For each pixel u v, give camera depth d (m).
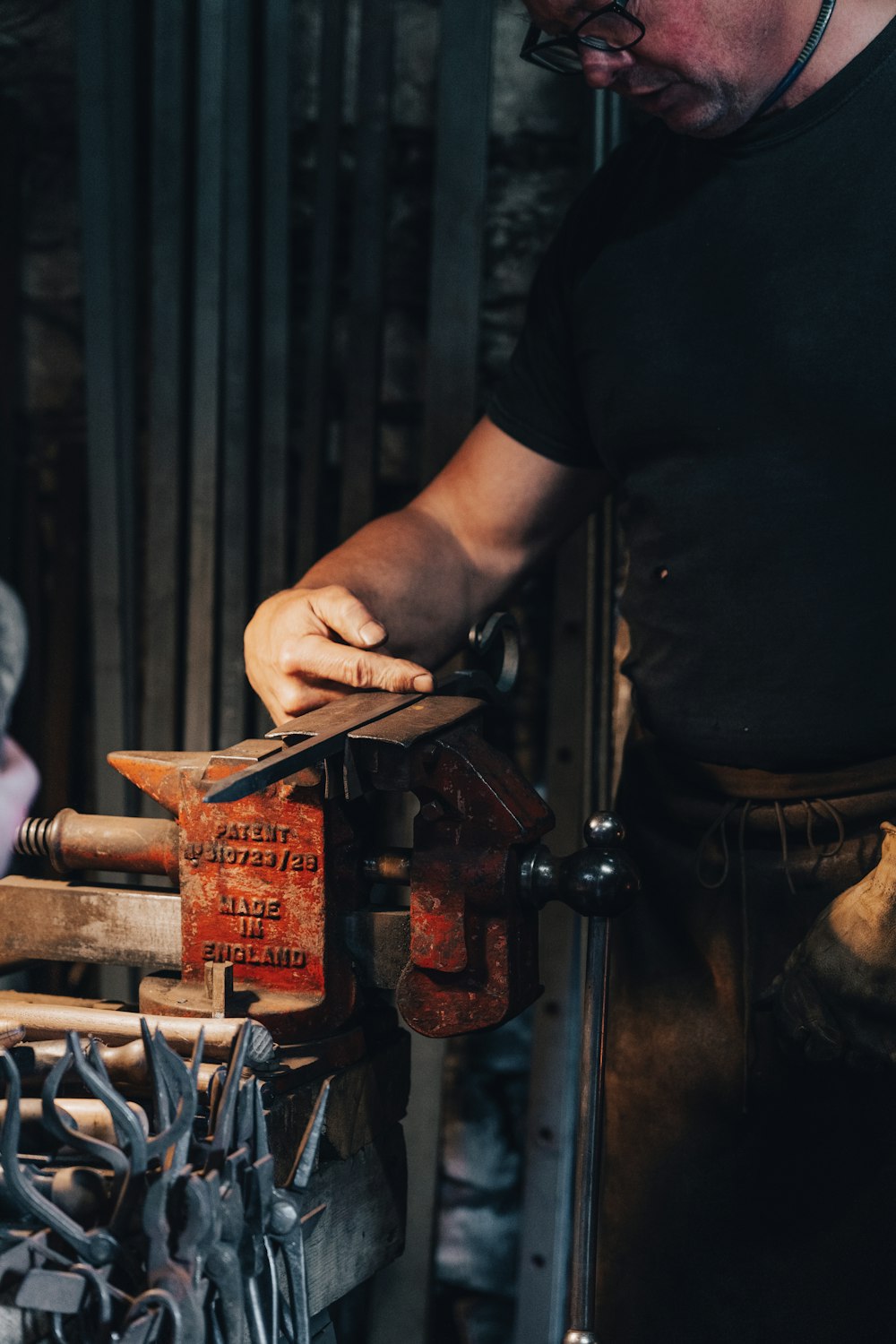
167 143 1.89
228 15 1.85
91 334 1.93
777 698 1.21
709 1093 1.30
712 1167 1.29
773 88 1.14
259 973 1.00
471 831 0.97
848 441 1.15
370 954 1.00
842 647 1.17
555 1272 1.86
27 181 2.02
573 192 1.90
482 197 1.82
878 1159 1.17
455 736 1.00
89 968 1.97
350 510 1.90
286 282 1.89
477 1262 2.02
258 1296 0.80
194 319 1.90
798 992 1.16
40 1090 0.87
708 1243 1.30
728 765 1.27
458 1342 2.03
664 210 1.26
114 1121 0.76
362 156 1.85
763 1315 1.26
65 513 2.04
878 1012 1.11
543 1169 1.86
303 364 1.99
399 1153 1.07
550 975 1.84
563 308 1.40
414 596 1.40
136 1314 0.72
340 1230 0.98
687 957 1.32
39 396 2.06
